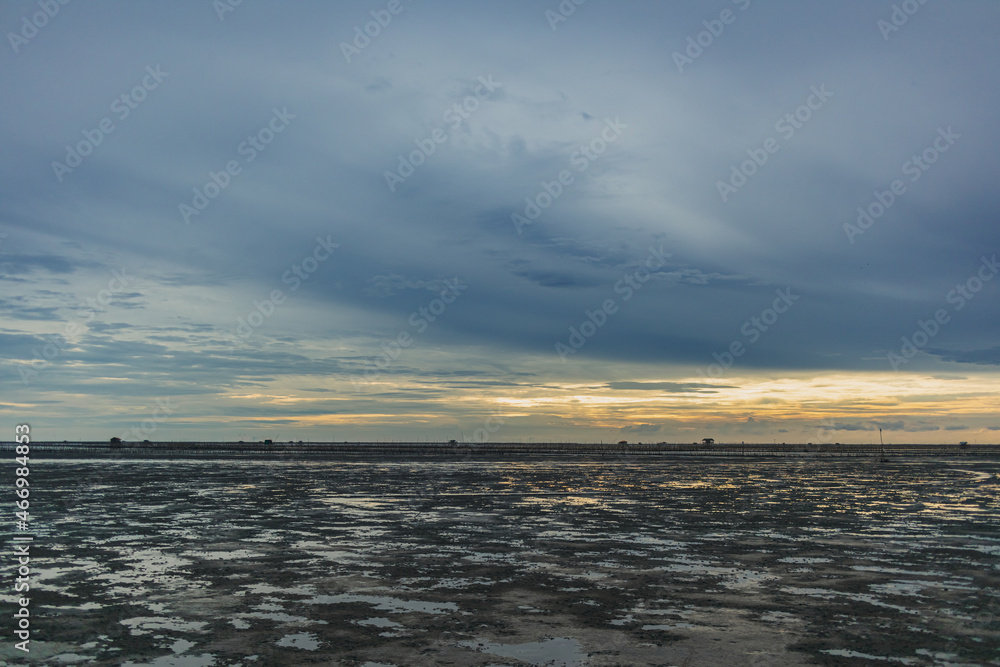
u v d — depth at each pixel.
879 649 12.32
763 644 12.60
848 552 22.11
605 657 11.88
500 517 30.84
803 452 181.75
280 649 12.23
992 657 11.91
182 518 30.25
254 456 116.06
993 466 91.12
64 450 147.75
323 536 25.12
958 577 18.34
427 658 11.80
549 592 16.59
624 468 78.44
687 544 23.58
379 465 82.56
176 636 13.01
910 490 47.16
